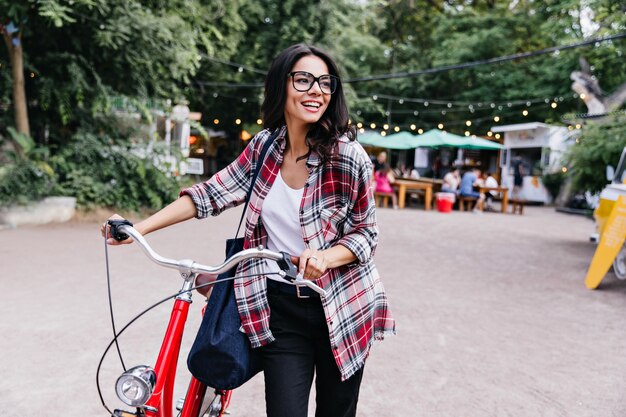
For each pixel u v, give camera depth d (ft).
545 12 76.33
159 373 5.77
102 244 27.14
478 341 15.33
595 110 60.49
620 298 21.01
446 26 85.76
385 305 6.85
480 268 26.07
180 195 6.81
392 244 32.27
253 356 6.42
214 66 63.67
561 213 62.03
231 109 81.51
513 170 76.95
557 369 13.47
